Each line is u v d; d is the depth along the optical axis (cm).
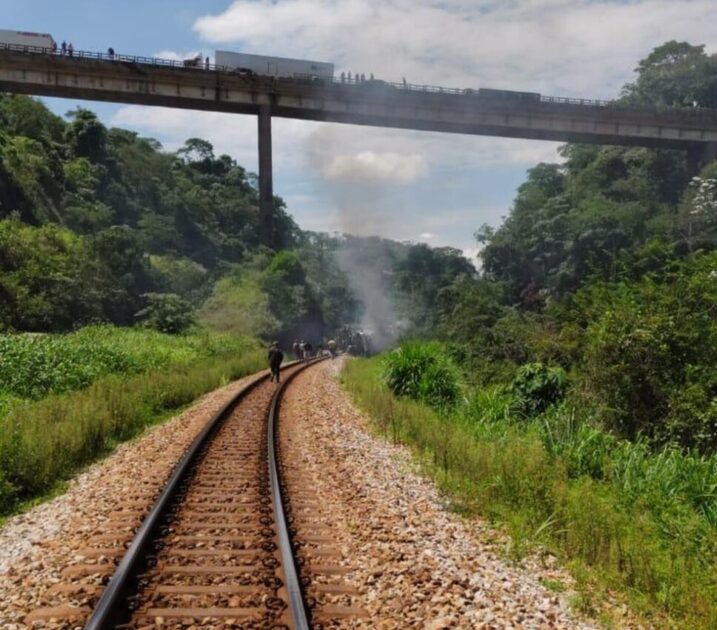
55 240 4697
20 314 3669
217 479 1060
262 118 7175
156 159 11131
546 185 10338
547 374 1731
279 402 2192
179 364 2842
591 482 1090
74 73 6362
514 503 978
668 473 1173
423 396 2022
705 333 1582
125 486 1023
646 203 8362
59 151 8288
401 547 774
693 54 10819
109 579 636
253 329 6075
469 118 7575
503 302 6175
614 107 7750
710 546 844
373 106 7356
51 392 1745
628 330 1623
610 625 621
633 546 804
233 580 641
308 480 1103
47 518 870
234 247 10181
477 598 637
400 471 1211
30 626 537
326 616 577
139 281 5459
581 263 6625
